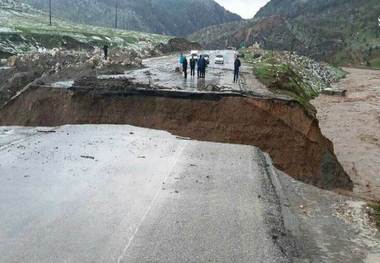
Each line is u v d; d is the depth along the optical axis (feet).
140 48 227.81
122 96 80.02
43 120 81.97
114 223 37.40
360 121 146.10
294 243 38.78
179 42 279.49
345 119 148.46
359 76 334.24
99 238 34.99
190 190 44.86
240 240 35.60
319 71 261.85
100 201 41.47
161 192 44.06
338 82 277.85
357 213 55.16
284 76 115.96
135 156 54.65
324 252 43.39
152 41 280.72
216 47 548.31
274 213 41.39
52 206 40.19
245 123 76.18
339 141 120.98
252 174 50.31
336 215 53.83
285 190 60.03
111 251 33.27
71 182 45.75
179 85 89.25
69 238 34.88
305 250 42.39
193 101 78.07
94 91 81.20
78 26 308.81
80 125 71.05
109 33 280.10
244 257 33.32
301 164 75.77
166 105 78.28
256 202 42.91
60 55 134.92
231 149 60.03
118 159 53.21
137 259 32.35
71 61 126.52
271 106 77.20
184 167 51.31
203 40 613.93
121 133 65.82
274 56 216.33
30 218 37.91
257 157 57.31
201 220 38.52
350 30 595.47
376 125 140.97
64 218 38.04
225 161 54.34
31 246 33.71
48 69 115.96
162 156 55.16
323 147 81.51
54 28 241.76
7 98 103.45
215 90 82.12
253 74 116.26
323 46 552.00
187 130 76.28
